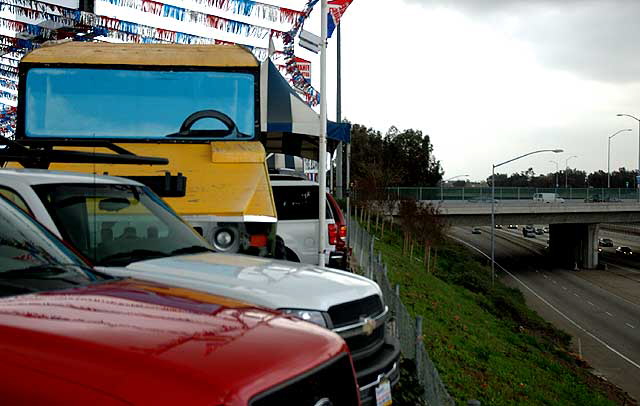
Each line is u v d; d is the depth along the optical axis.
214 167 8.03
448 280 47.59
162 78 8.84
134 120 8.70
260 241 7.12
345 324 4.76
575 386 25.64
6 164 7.89
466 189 68.56
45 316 2.29
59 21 13.39
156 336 2.21
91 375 1.97
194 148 8.54
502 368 21.52
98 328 2.23
